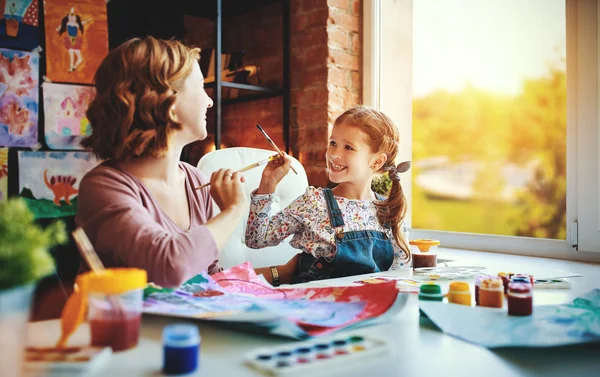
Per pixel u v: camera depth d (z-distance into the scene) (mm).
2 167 2172
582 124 1852
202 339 667
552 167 2086
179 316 694
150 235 912
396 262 1535
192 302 791
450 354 615
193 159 2807
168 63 1056
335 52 2385
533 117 2137
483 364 583
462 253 2096
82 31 2334
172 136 1083
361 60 2492
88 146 1109
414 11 2490
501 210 2258
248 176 1687
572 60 1880
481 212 2322
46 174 2270
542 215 2125
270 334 687
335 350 605
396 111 2529
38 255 465
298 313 721
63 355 561
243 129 2809
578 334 654
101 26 2381
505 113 2230
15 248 452
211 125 2830
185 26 2760
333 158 1509
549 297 950
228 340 665
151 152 1066
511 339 637
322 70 2379
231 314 697
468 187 2365
